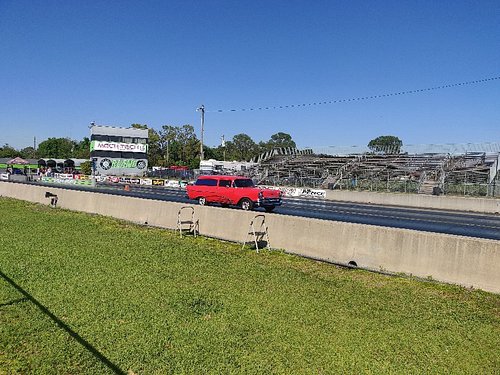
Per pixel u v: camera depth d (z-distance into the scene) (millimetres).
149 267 9820
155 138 111688
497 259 8367
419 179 41906
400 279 9273
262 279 9000
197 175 60500
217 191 24938
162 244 12766
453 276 8906
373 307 7305
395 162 49344
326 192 39469
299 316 6762
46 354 5359
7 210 21547
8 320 6434
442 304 7559
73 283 8352
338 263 10609
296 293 8023
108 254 11133
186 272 9453
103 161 79000
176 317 6621
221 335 5977
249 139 143750
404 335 6102
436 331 6301
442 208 30906
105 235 14211
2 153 146250
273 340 5840
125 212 18828
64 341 5711
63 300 7332
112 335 5918
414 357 5426
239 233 13648
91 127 78750
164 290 8016
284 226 12359
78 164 93625
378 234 10219
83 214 20312
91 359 5242
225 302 7391
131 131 81938
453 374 5008
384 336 6051
